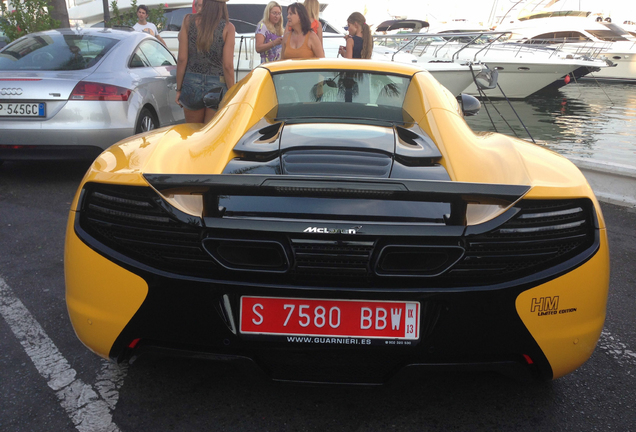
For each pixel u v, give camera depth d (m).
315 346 1.56
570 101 15.25
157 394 1.86
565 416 1.80
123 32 5.38
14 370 2.00
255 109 2.25
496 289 1.51
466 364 1.56
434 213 1.56
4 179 4.81
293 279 1.51
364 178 1.43
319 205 1.55
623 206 4.64
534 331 1.56
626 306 2.73
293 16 4.91
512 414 1.81
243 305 1.55
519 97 14.93
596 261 1.63
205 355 1.58
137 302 1.57
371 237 1.49
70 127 4.26
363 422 1.74
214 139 1.97
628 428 1.75
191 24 4.48
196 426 1.70
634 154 8.00
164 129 2.16
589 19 19.95
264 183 1.44
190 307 1.54
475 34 10.35
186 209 1.56
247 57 8.42
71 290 1.66
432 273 1.51
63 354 2.11
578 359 1.65
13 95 4.20
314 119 2.22
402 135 2.07
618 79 20.12
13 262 3.00
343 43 8.77
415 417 1.77
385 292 1.49
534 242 1.55
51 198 4.23
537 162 1.80
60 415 1.74
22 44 4.90
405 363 1.56
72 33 5.12
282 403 1.83
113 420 1.72
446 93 2.52
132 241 1.58
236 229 1.50
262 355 1.59
